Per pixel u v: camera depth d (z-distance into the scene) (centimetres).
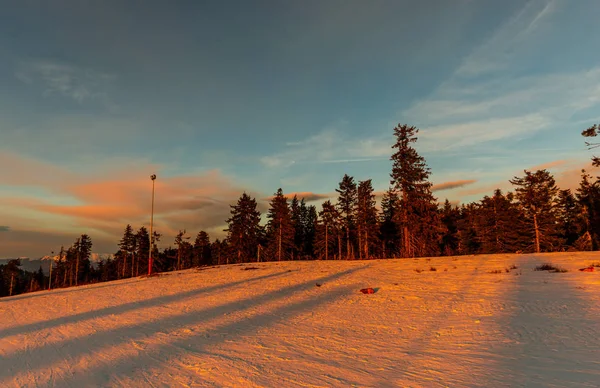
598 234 5481
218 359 658
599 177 3406
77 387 542
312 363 605
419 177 4444
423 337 748
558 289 1182
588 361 519
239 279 2336
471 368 528
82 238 9581
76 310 1490
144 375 583
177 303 1498
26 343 898
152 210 3631
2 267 10062
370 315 1038
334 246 7175
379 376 520
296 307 1265
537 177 5303
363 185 6125
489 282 1470
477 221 6222
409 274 2055
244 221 6494
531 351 590
